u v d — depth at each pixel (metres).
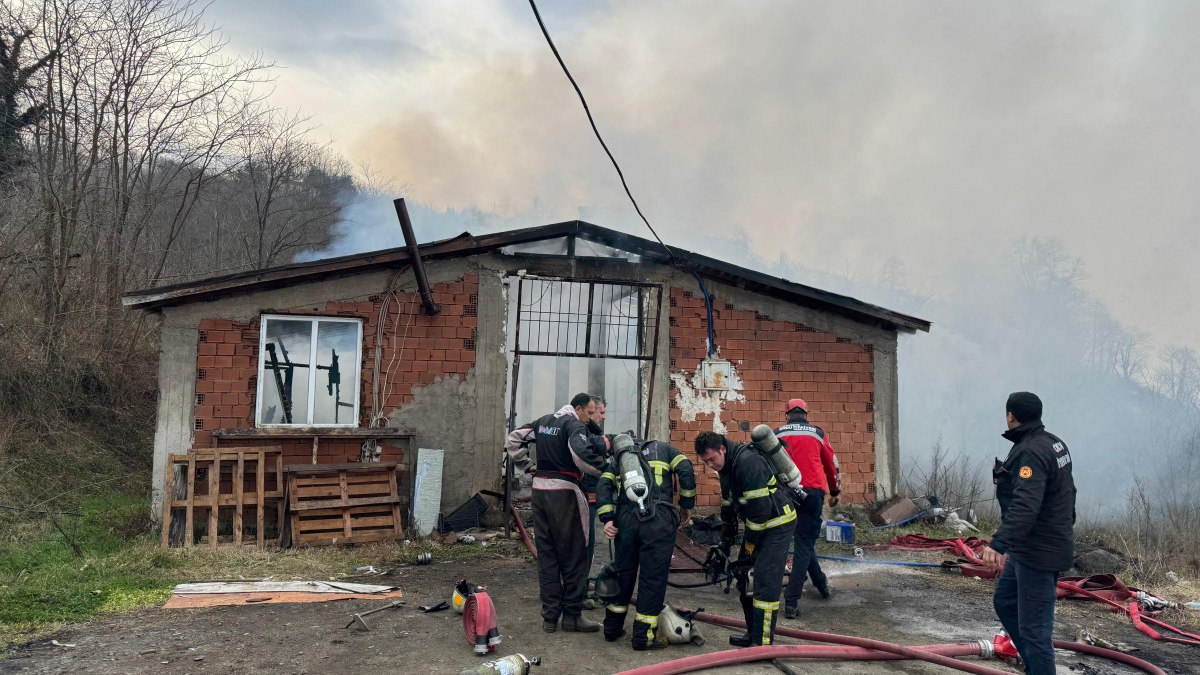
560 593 5.43
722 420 10.21
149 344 13.58
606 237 9.92
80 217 13.49
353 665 4.58
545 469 5.48
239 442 8.62
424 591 6.54
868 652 4.88
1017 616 4.53
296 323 9.05
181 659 4.62
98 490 9.94
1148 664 4.90
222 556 7.55
